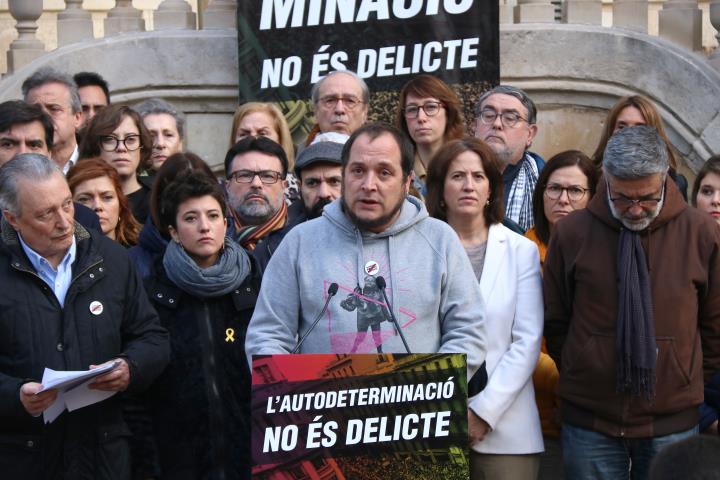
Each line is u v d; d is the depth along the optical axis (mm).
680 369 4355
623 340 4324
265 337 4008
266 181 5074
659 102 7293
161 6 7793
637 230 4395
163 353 4301
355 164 3982
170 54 7621
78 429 4191
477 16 6867
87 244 4277
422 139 5910
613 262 4414
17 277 4156
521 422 4500
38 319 4137
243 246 5027
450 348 3996
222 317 4477
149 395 4465
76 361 4148
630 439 4395
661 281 4371
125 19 7832
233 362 4449
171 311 4477
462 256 4109
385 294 3969
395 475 3725
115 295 4270
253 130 6082
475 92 6887
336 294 3979
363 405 3730
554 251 4566
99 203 5168
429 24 6898
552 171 5230
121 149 5660
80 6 7871
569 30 7414
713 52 7355
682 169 7285
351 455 3723
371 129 4008
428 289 3998
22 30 7770
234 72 7594
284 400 3725
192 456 4398
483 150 4719
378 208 3973
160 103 6270
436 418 3730
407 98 5961
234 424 4418
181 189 4504
